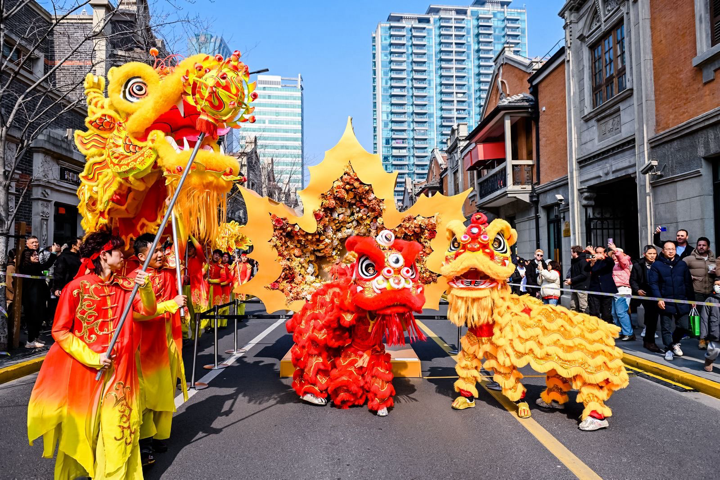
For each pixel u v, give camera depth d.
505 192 15.88
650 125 9.96
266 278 5.57
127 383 2.97
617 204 12.95
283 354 7.66
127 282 3.15
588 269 8.79
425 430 4.14
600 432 4.07
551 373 4.62
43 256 8.99
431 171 35.47
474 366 4.68
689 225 8.90
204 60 3.63
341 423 4.35
